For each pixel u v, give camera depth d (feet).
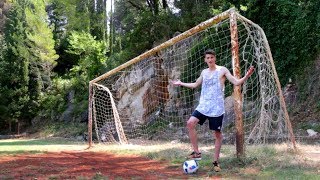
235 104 15.93
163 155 18.72
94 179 12.18
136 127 48.80
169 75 46.39
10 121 85.61
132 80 52.34
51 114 80.64
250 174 12.50
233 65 16.40
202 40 42.04
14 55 88.63
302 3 41.04
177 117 43.39
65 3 95.45
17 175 13.02
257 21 44.45
